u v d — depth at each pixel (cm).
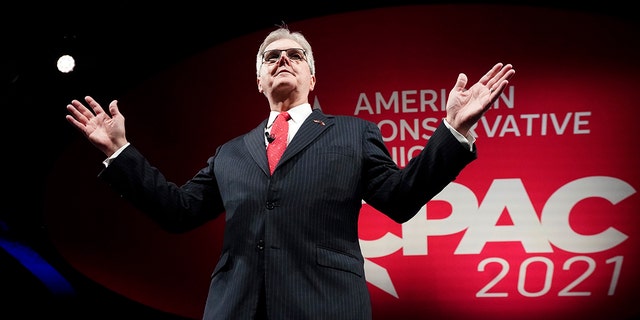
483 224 265
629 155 260
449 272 266
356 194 135
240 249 130
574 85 263
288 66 153
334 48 273
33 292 300
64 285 301
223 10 288
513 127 265
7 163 303
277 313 122
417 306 266
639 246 259
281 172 132
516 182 264
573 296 262
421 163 128
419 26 271
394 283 268
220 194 156
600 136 262
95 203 282
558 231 262
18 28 290
